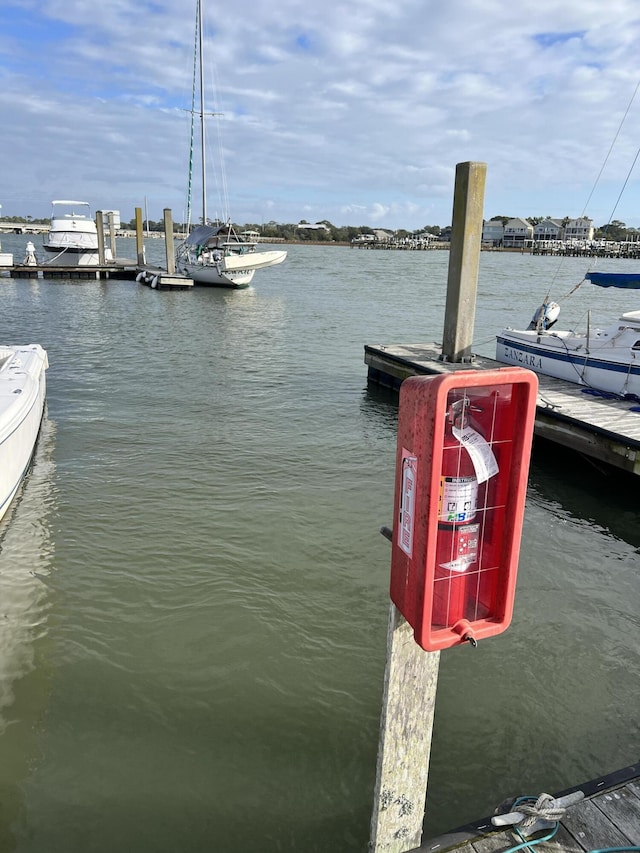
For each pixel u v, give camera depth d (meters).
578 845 2.55
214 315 24.30
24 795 3.57
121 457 8.84
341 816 3.51
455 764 3.88
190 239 36.97
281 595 5.60
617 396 10.24
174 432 10.06
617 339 10.39
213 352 17.03
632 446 7.92
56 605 5.34
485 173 10.87
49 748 3.90
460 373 1.89
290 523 6.96
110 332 19.94
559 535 7.08
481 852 2.53
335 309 26.86
